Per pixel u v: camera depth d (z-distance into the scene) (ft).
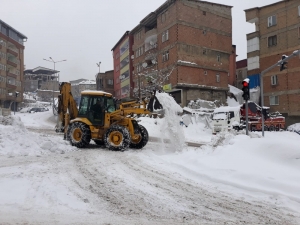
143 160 32.63
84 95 43.68
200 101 108.78
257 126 79.30
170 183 23.30
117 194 20.03
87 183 22.48
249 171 24.38
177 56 110.01
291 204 18.44
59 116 47.52
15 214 15.84
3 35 185.68
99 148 42.19
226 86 123.24
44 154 35.24
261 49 119.03
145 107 41.37
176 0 110.42
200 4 116.67
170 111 39.68
